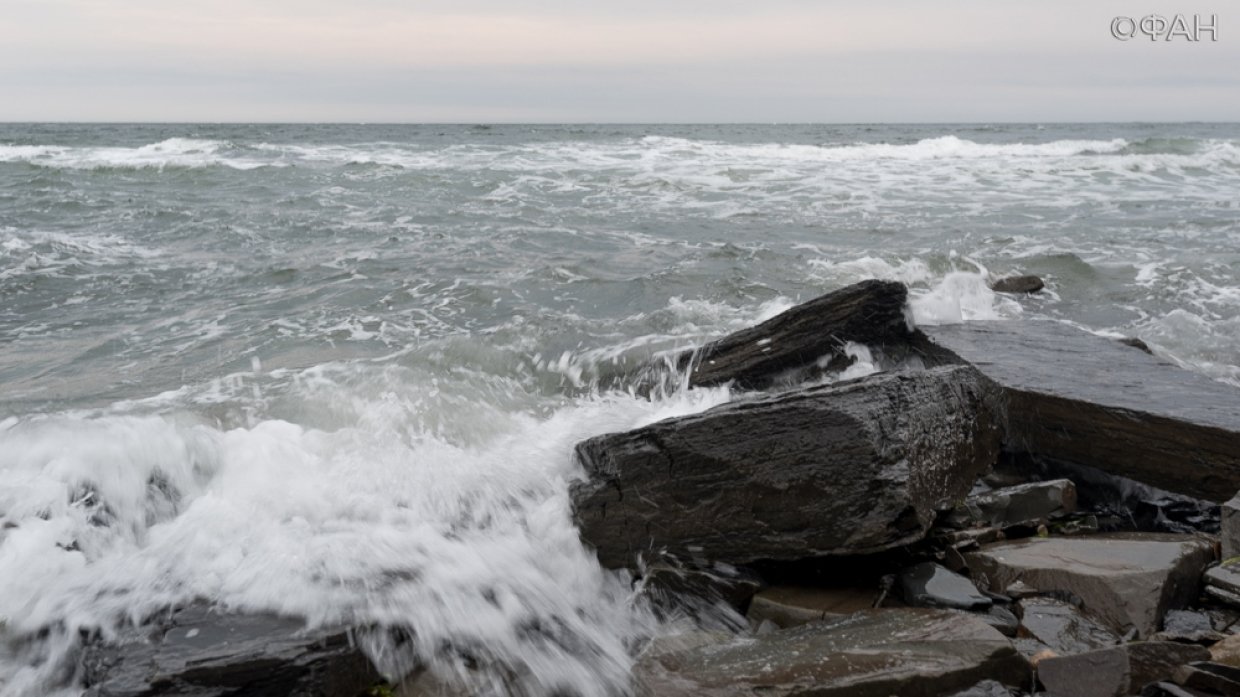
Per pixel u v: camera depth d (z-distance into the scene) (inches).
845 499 169.2
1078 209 729.0
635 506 186.9
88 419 229.6
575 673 156.9
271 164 1025.5
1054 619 156.3
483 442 242.1
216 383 291.1
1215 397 226.7
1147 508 215.2
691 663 146.1
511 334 349.7
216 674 137.8
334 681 144.0
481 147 1323.8
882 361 283.1
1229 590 164.9
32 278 459.2
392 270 487.8
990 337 286.0
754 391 277.3
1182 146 1249.4
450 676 154.2
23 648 157.3
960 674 137.5
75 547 179.6
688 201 776.3
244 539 182.4
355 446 230.1
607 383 303.0
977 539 184.2
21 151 1235.9
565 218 679.1
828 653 142.4
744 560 177.9
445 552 182.2
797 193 824.3
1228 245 560.4
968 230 625.0
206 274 480.7
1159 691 133.0
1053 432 229.9
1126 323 396.2
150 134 2059.5
